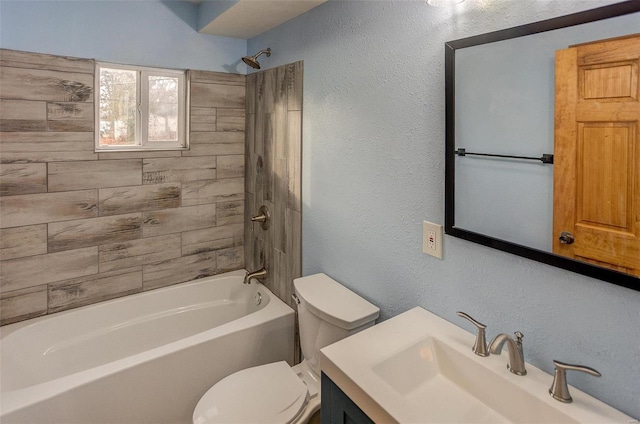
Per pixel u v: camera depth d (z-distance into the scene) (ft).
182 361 6.29
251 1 6.22
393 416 3.03
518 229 3.64
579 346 3.33
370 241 5.57
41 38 6.67
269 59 7.91
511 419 3.45
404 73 4.79
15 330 6.76
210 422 4.83
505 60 3.61
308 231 7.02
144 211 8.13
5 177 6.64
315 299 5.66
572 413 3.07
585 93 3.07
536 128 3.41
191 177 8.61
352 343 4.06
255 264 9.05
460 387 3.91
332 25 6.02
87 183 7.42
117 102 7.73
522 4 3.50
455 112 4.11
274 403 5.17
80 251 7.50
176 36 8.02
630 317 3.01
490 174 3.83
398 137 4.95
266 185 8.30
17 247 6.88
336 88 6.00
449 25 4.18
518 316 3.78
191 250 8.82
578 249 3.21
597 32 2.97
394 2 4.87
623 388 3.08
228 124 8.91
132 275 8.14
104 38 7.27
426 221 4.66
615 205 2.96
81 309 7.52
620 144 2.90
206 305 8.85
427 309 4.76
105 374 5.60
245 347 6.97
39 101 6.77
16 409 4.90
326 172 6.39
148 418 6.03
